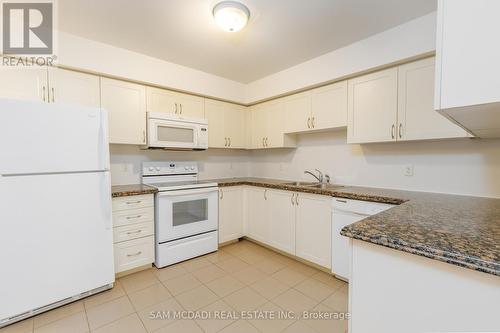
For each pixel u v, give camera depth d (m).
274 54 2.45
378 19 1.84
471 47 0.71
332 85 2.48
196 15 1.81
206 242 2.78
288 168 3.33
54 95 2.05
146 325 1.60
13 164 1.57
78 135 1.81
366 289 0.94
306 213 2.44
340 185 2.72
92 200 1.89
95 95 2.26
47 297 1.71
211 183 2.84
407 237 0.85
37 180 1.66
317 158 2.97
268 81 3.08
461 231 0.92
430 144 2.09
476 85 0.70
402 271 0.85
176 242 2.53
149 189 2.37
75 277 1.82
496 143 1.77
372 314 0.92
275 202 2.78
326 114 2.53
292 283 2.14
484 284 0.70
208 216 2.79
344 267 2.12
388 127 2.05
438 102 0.77
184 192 2.56
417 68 1.89
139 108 2.53
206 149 3.23
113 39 2.17
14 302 1.59
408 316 0.84
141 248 2.34
